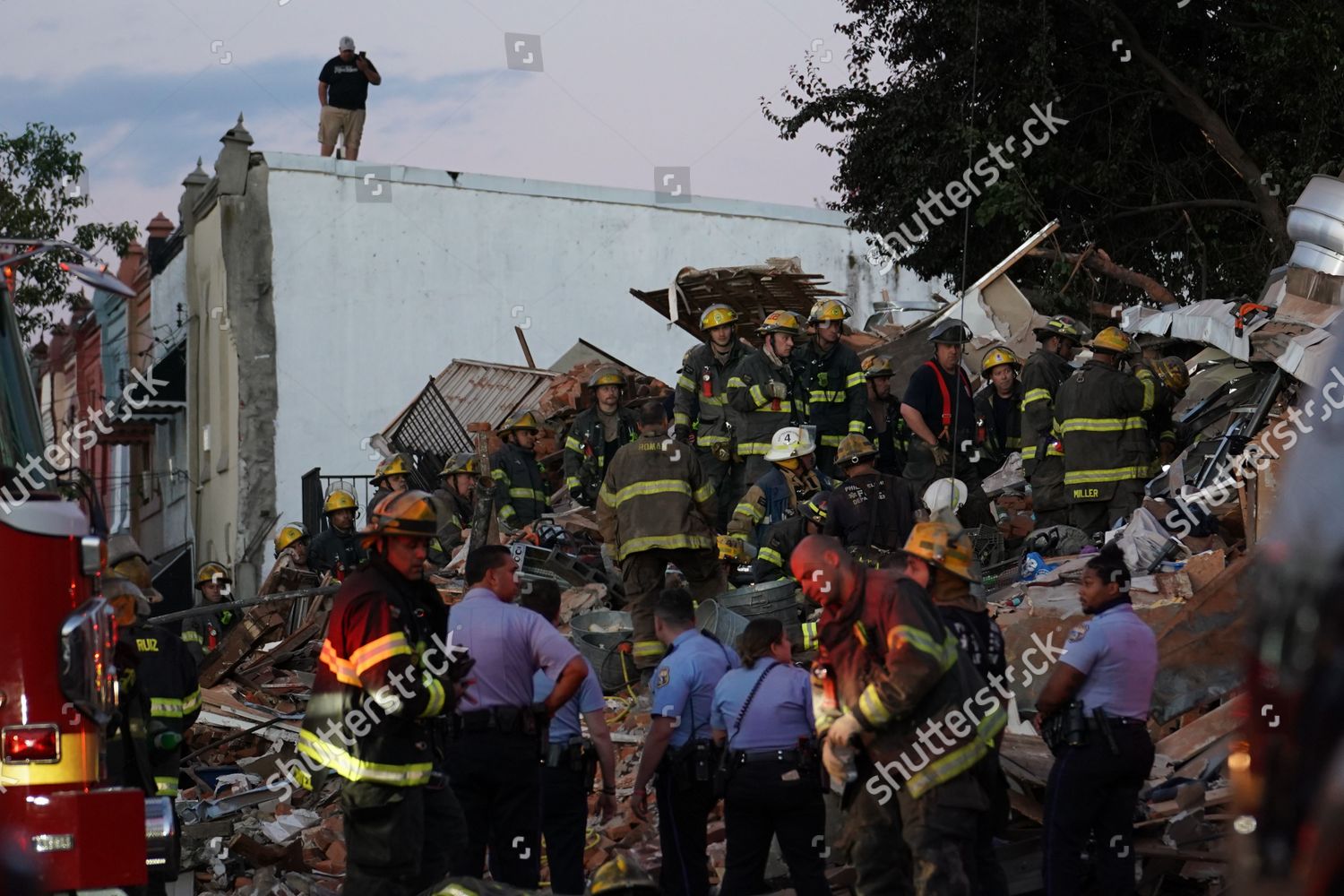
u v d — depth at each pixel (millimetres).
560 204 36844
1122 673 8500
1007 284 22609
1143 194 28234
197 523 37938
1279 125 27750
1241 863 4762
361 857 7742
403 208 35531
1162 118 28641
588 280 37094
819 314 15203
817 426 15180
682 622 9453
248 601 13742
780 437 13914
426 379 35656
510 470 17578
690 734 9219
